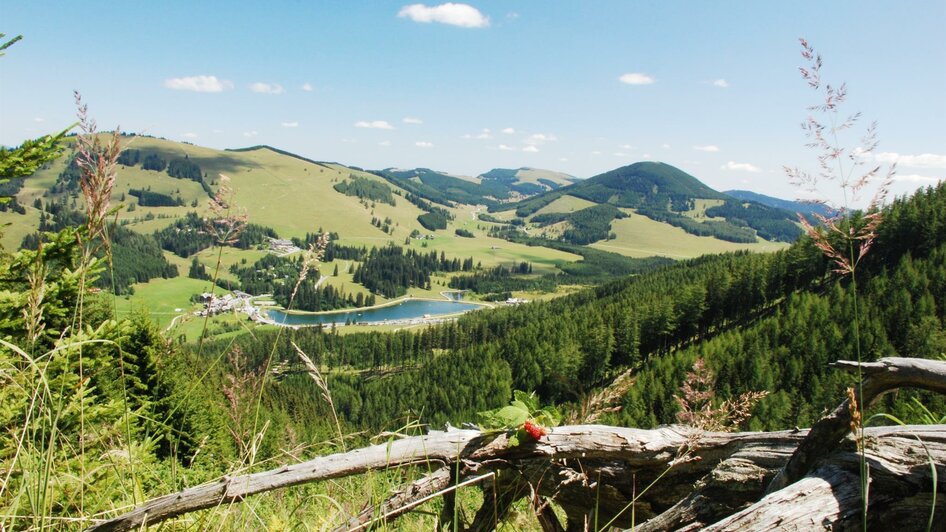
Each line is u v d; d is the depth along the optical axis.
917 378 2.16
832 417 2.29
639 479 3.13
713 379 2.94
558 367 79.12
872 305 71.25
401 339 124.50
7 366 2.53
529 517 3.46
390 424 3.27
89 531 2.53
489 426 3.14
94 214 2.53
